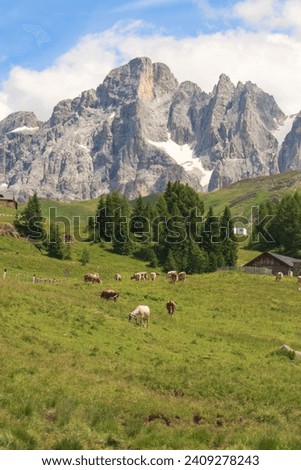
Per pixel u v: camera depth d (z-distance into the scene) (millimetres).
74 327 46594
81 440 21578
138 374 35062
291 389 35594
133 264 151250
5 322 42344
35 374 30422
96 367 34875
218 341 53938
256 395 33188
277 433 24547
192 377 35875
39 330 43062
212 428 26156
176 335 53281
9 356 33219
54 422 23547
